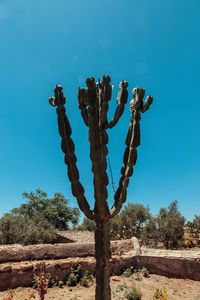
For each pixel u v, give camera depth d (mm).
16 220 14234
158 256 10547
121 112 4613
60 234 14602
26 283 8398
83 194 4473
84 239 14344
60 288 8609
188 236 22844
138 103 4707
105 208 4438
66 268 9406
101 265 4320
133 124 4832
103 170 4445
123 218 21688
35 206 25656
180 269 9938
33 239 12039
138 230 19766
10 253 9047
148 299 7602
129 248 11797
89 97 4031
